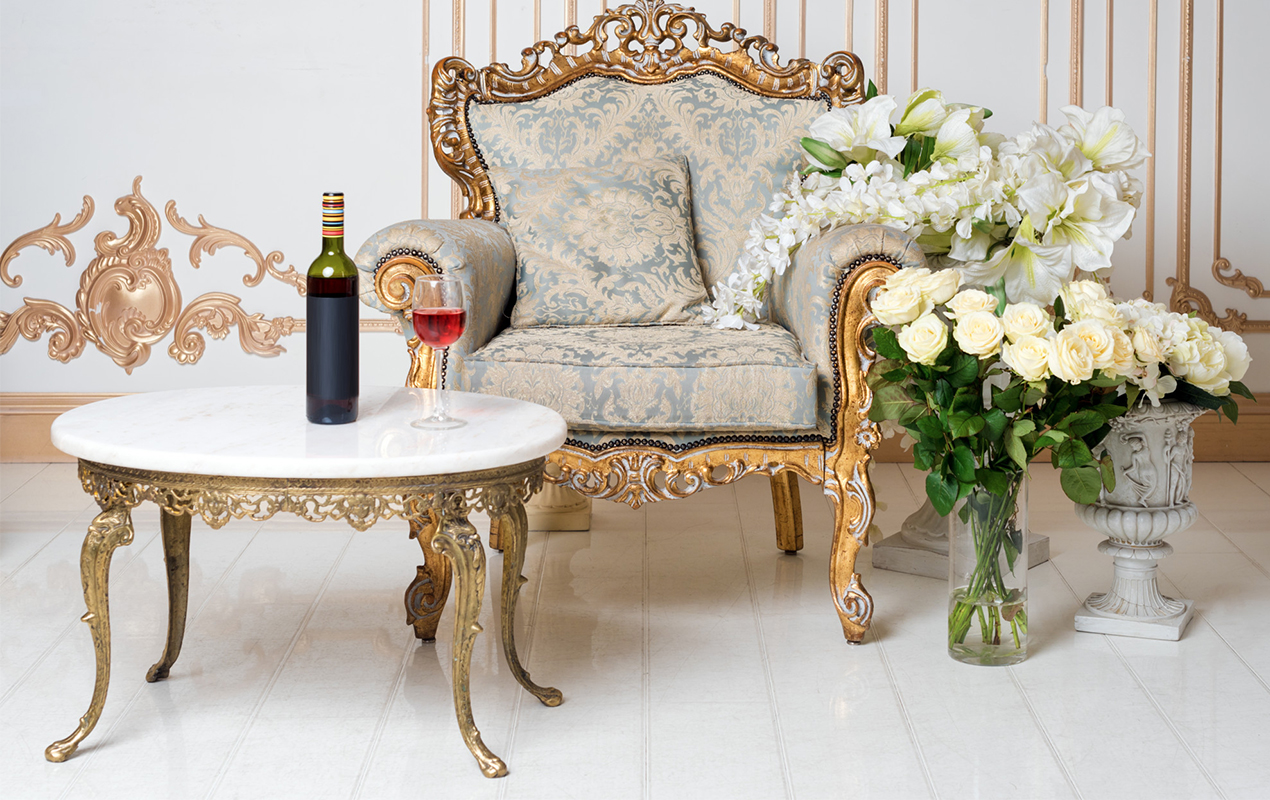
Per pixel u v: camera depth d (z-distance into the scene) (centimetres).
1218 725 171
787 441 204
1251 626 214
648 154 263
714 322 239
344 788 151
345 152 352
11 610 219
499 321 238
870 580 248
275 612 221
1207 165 355
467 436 152
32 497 310
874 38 350
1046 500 318
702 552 267
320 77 349
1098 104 352
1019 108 352
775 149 259
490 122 266
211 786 151
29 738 164
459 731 167
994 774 156
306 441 146
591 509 303
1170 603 215
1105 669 194
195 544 268
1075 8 348
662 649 203
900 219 200
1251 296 360
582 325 239
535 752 162
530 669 193
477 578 151
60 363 355
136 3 343
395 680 187
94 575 156
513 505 169
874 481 338
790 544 263
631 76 271
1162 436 205
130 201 350
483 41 350
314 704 177
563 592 236
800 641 207
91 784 151
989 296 184
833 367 201
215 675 189
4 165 346
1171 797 149
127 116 347
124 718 172
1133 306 198
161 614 218
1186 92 351
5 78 342
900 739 167
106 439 146
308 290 157
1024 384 184
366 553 263
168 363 357
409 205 355
